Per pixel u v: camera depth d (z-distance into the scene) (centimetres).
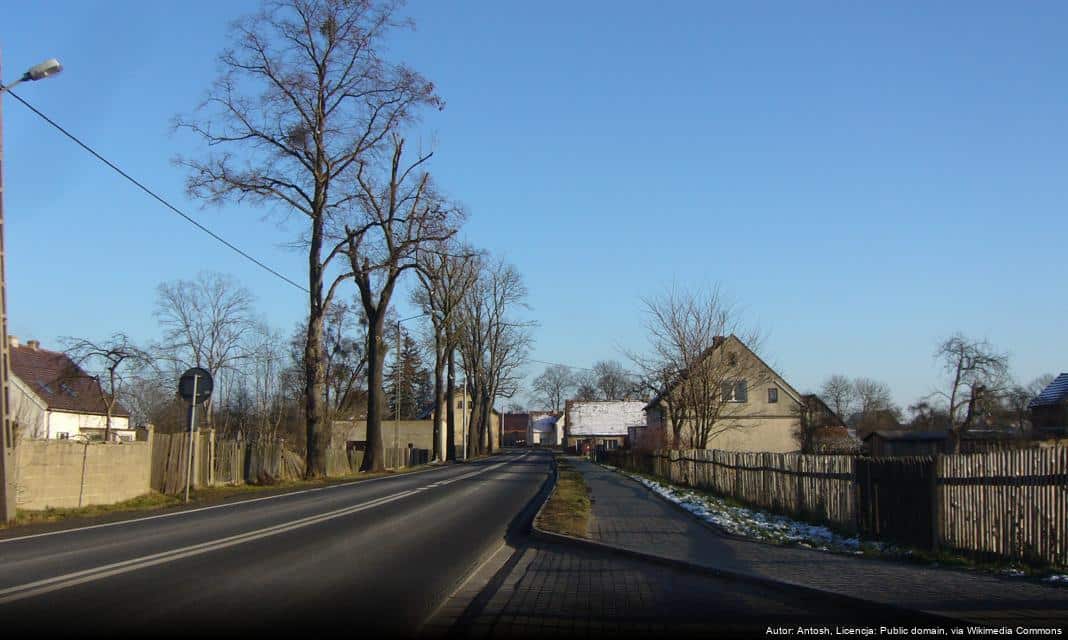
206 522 1585
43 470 1875
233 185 3084
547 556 1295
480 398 8038
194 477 2514
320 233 3238
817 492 1686
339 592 909
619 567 1176
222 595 865
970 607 818
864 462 1438
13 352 4750
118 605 805
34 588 877
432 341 6325
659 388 4306
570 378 15125
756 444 5769
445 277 5819
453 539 1427
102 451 2084
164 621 746
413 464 6328
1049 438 4312
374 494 2480
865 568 1073
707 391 3953
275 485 2927
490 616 838
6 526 1503
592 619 825
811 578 994
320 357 3278
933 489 1208
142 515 1744
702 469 2945
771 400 5838
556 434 15438
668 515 1864
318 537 1377
